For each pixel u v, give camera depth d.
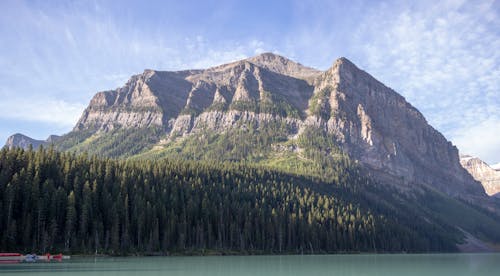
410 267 132.00
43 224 145.38
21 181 153.25
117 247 156.38
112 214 161.00
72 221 150.12
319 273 107.00
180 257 160.50
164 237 170.62
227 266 121.75
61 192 154.38
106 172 184.50
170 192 197.12
